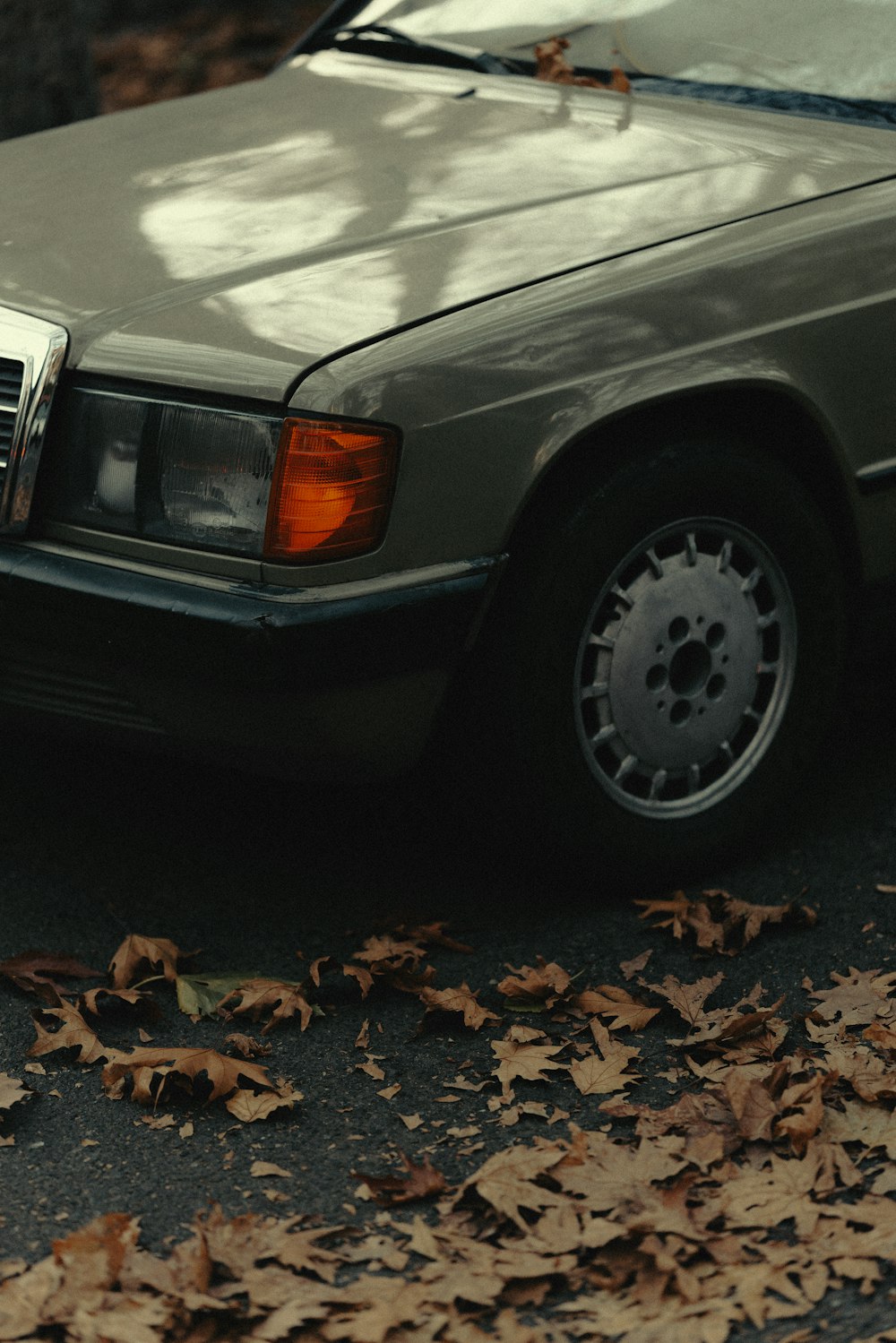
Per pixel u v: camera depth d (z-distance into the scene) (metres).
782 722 4.23
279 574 3.46
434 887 4.26
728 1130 3.25
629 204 4.02
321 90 4.97
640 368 3.71
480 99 4.72
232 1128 3.34
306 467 3.42
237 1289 2.85
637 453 3.80
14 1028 3.66
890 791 4.61
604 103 4.61
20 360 3.65
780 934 4.00
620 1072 3.48
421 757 3.78
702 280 3.81
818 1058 3.47
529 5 5.14
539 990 3.76
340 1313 2.79
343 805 4.64
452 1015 3.74
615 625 3.89
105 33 13.03
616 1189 3.06
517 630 3.72
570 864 4.04
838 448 4.05
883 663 5.21
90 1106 3.41
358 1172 3.19
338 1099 3.44
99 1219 2.97
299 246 3.87
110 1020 3.71
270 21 13.06
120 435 3.58
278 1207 3.10
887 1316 2.76
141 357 3.56
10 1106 3.39
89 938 4.02
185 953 3.92
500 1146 3.27
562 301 3.67
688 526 3.92
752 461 3.95
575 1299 2.84
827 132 4.39
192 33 12.88
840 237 4.01
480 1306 2.82
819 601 4.19
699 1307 2.78
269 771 3.70
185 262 3.84
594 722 3.95
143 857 4.37
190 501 3.52
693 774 4.13
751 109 4.53
